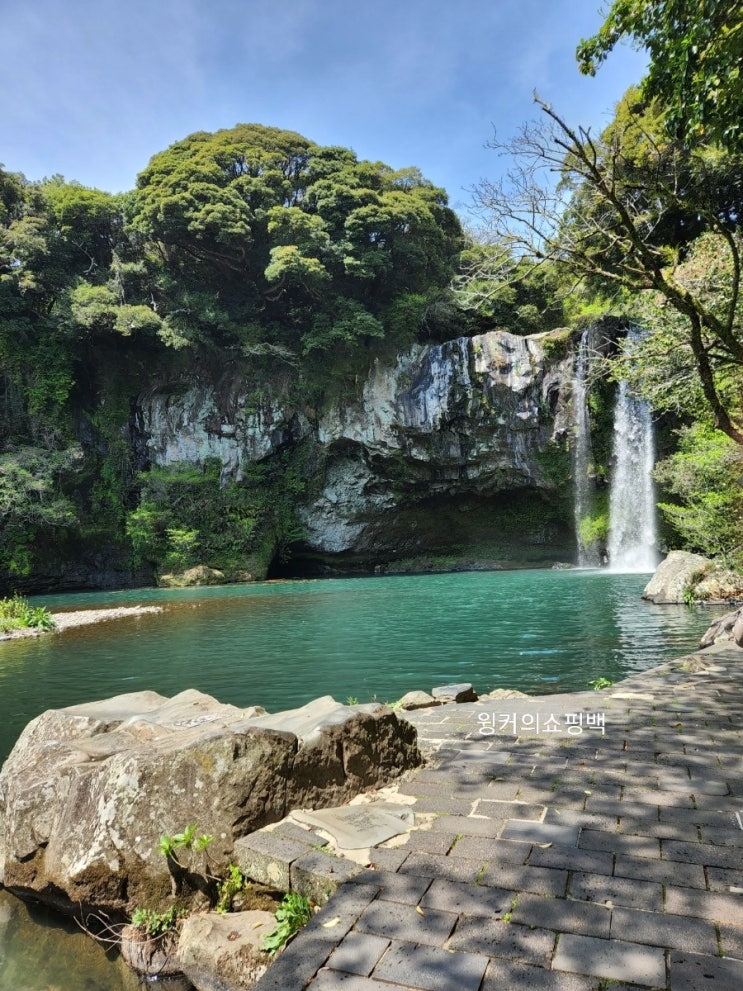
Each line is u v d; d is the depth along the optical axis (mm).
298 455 38125
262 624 15539
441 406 34844
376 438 36094
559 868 2730
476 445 35844
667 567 16750
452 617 15156
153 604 22406
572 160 5945
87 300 32312
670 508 17719
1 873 3697
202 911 3117
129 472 36031
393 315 35438
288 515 38156
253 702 7891
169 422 36812
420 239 35062
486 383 34500
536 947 2211
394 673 9180
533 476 35875
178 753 3326
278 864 2885
